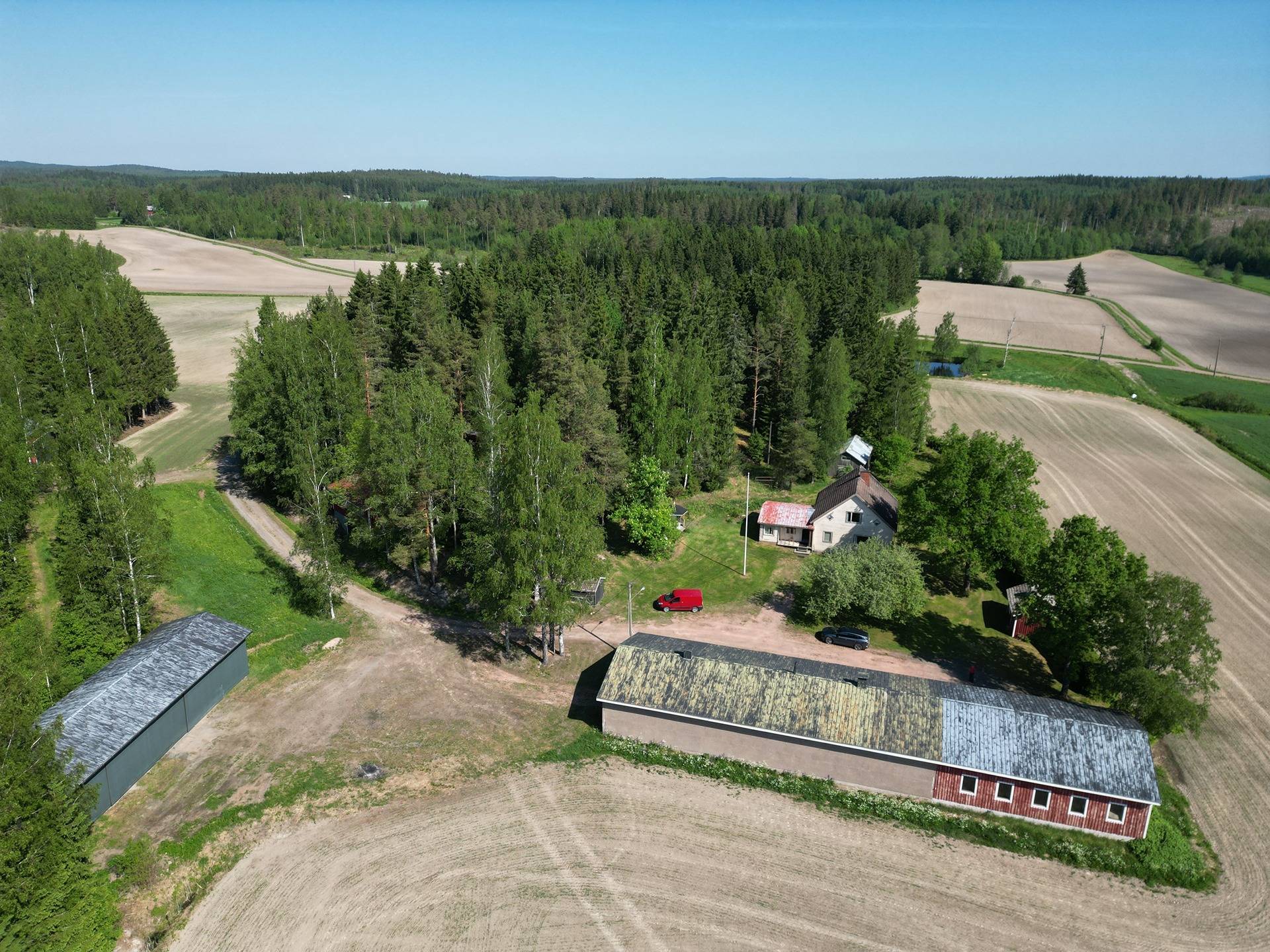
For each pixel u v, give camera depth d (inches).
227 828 1469.0
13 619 2017.7
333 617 2257.6
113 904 1270.9
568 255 5054.1
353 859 1407.5
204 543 2598.4
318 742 1723.7
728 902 1323.8
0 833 1114.7
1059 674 2021.4
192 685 1728.6
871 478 2947.8
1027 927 1282.0
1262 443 3917.3
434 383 3329.2
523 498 1915.6
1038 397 4771.2
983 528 2240.4
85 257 5905.5
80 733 1493.6
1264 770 1662.2
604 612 2329.0
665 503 2677.2
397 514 2373.3
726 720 1648.6
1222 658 2057.1
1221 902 1337.4
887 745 1562.5
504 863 1402.6
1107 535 1893.5
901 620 2225.6
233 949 1228.5
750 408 4160.9
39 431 2829.7
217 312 6176.2
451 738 1752.0
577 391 2736.2
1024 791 1508.4
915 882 1371.8
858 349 4062.5
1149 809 1443.2
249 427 2883.9
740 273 6279.5
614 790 1593.3
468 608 2353.6
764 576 2546.8
